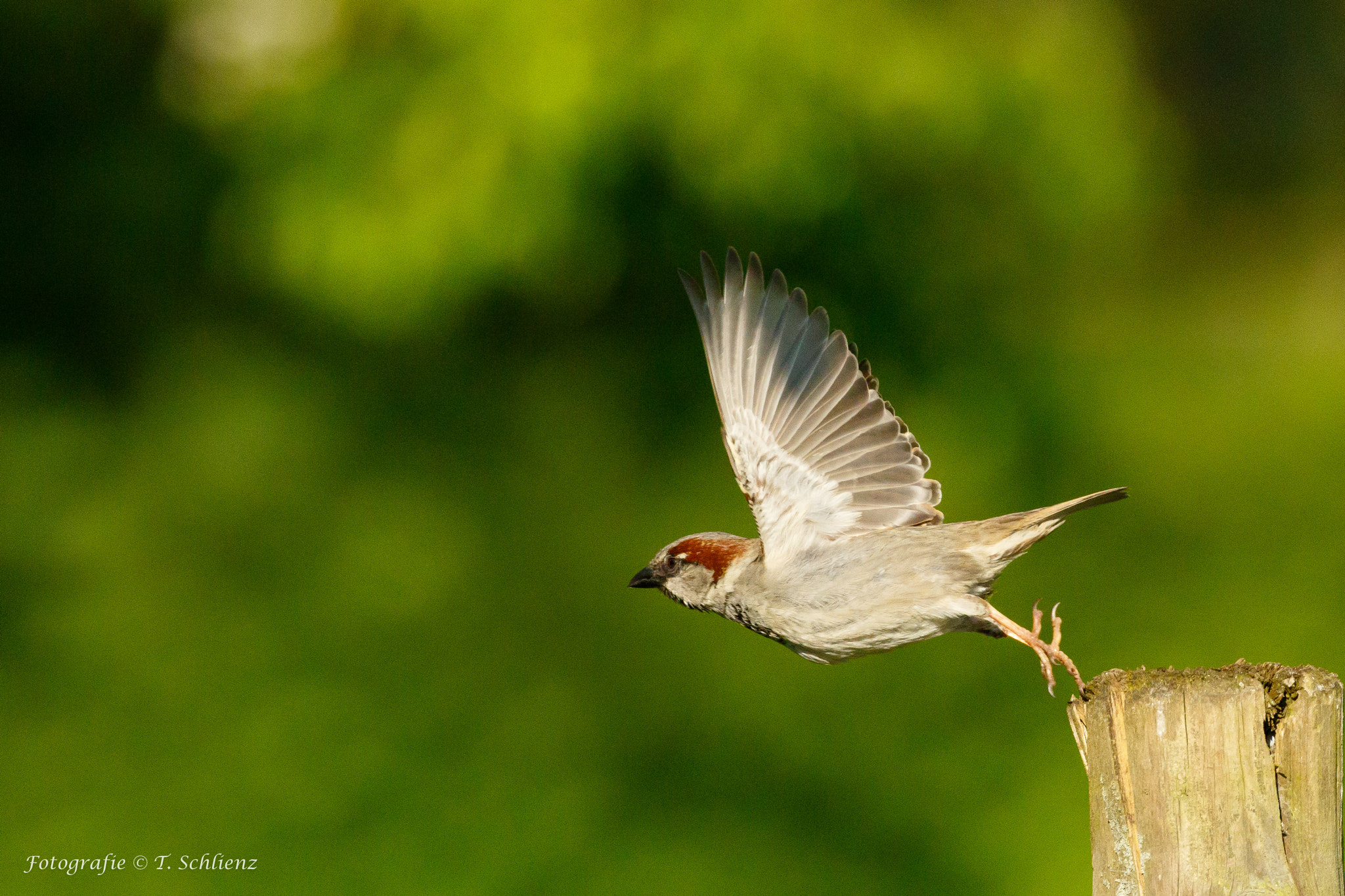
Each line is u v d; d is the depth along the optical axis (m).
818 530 6.14
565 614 13.88
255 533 15.37
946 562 5.92
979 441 16.33
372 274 14.29
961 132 14.26
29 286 17.61
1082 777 11.05
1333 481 16.09
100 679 12.78
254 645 13.33
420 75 14.51
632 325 18.27
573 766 11.64
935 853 10.55
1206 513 15.47
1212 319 22.91
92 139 17.38
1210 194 28.00
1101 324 20.89
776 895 10.25
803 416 6.20
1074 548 14.73
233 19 17.61
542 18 13.69
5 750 11.73
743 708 12.22
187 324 18.20
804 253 15.53
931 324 16.84
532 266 14.33
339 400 17.80
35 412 17.02
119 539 15.10
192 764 11.68
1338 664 12.46
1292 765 4.35
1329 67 29.42
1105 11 17.53
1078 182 15.30
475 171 13.88
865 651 6.12
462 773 11.59
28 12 16.52
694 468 16.72
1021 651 12.78
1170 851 4.30
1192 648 12.76
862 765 11.46
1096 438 17.14
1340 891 4.33
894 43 13.95
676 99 13.61
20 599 13.95
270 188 14.77
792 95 13.61
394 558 14.90
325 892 10.39
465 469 16.75
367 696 12.56
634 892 10.34
